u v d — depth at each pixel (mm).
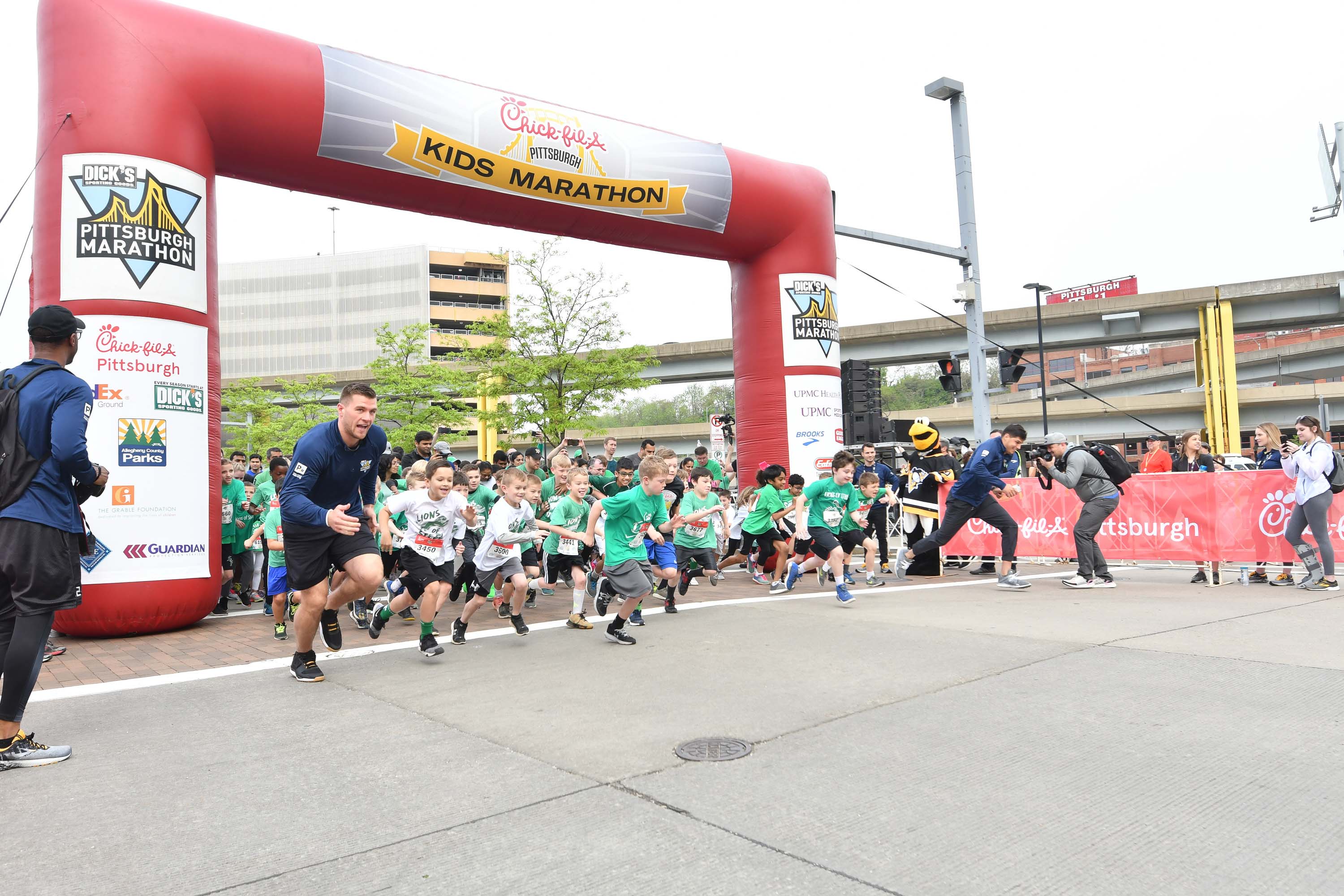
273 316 88125
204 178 8875
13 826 3156
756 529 10617
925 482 11531
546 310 25969
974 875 2551
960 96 16078
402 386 32594
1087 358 90750
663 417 101250
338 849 2863
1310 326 36219
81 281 7988
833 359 14453
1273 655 5531
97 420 7922
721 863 2674
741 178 13469
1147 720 4117
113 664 6555
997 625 6941
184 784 3572
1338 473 8891
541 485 10969
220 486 8852
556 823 3031
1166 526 10391
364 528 5598
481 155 11070
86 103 8133
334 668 6000
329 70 9898
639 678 5355
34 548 3906
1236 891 2426
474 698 4984
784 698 4719
